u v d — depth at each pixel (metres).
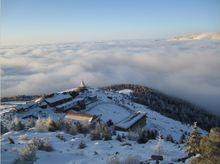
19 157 29.44
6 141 37.47
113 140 45.56
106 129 47.88
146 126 112.00
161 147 38.47
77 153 35.44
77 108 117.50
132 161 30.97
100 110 124.88
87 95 143.75
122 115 123.44
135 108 151.75
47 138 41.78
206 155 24.64
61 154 34.03
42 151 33.84
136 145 42.44
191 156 31.45
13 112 107.75
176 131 126.50
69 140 43.97
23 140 39.94
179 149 39.38
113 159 31.05
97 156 34.72
